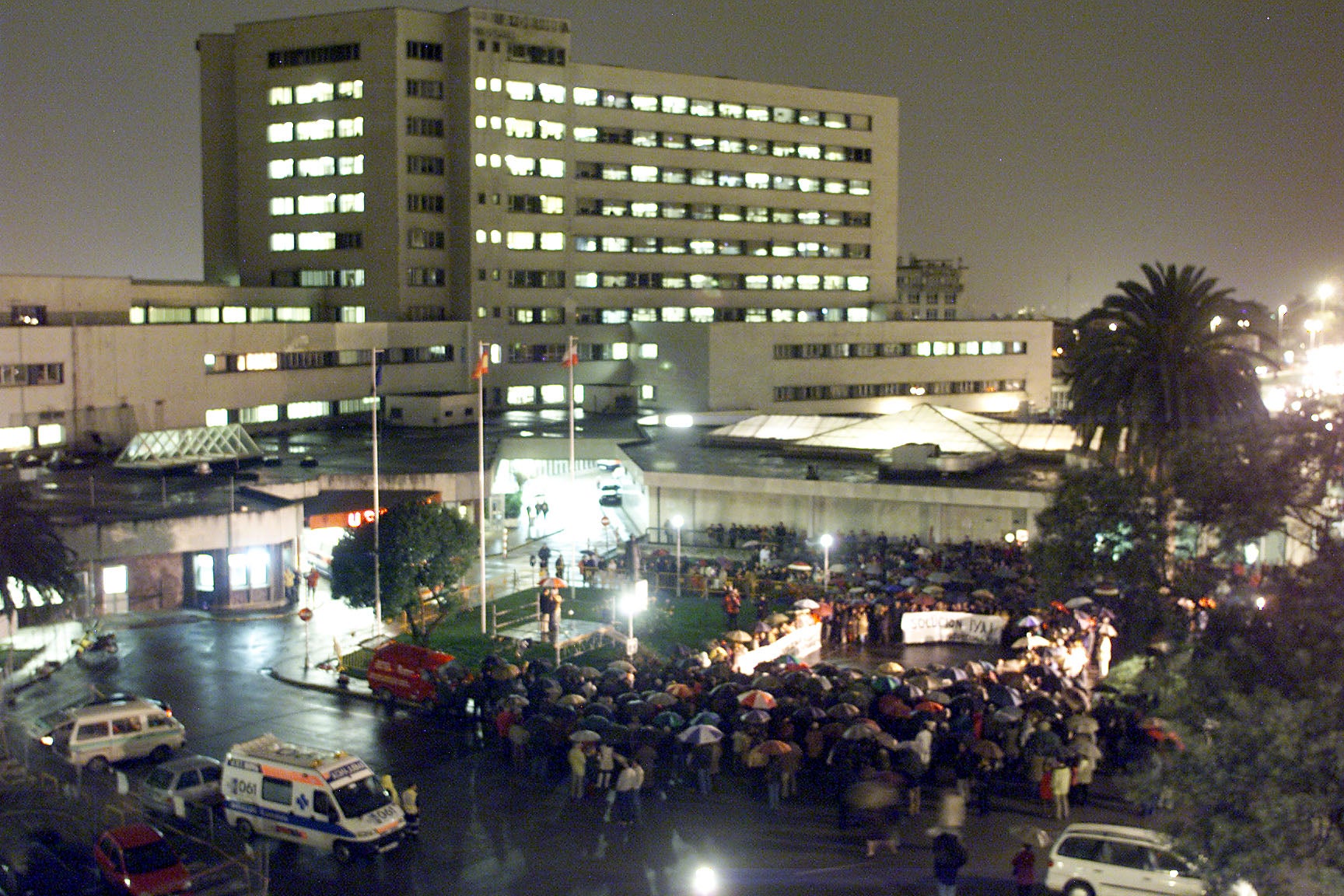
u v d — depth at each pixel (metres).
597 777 38.19
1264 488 32.69
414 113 132.12
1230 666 27.19
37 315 99.38
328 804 33.59
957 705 40.31
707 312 152.88
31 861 33.12
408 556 56.00
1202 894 28.59
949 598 58.38
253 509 67.94
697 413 120.75
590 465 103.56
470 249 134.25
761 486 80.12
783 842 34.38
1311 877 22.61
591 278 144.25
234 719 46.47
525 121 138.25
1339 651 26.22
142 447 85.88
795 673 43.84
